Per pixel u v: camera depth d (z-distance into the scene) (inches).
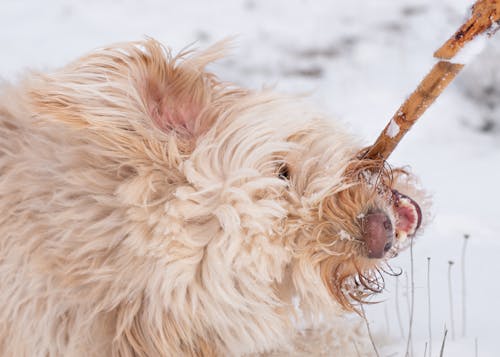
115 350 45.2
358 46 98.2
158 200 43.7
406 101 43.7
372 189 44.0
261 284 44.3
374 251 43.3
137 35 100.1
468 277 59.5
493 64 88.8
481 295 57.5
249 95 46.7
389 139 44.4
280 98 45.9
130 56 45.6
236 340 45.0
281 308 45.3
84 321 44.9
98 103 43.7
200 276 44.0
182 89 46.8
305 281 44.6
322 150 44.9
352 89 90.6
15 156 46.4
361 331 50.8
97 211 44.4
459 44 40.9
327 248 44.1
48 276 45.0
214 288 43.7
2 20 103.2
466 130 85.7
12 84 49.6
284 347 47.8
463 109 88.3
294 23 103.2
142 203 43.4
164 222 43.3
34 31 100.3
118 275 44.0
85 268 44.4
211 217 43.8
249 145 44.3
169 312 44.1
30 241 45.1
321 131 45.6
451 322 54.5
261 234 43.5
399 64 94.4
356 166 44.5
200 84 47.1
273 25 102.9
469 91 89.6
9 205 46.0
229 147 44.3
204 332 44.8
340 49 98.0
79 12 105.7
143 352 45.0
